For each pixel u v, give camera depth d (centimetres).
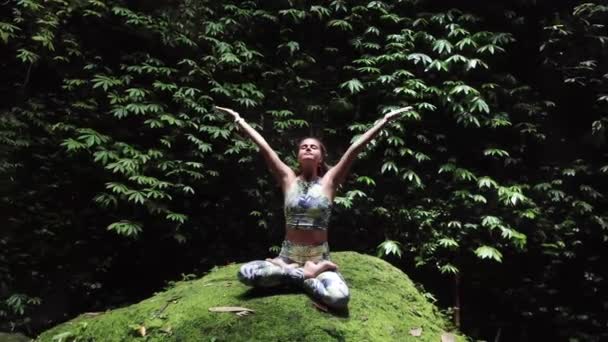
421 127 536
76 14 521
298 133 549
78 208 504
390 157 512
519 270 530
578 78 518
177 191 487
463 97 508
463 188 509
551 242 512
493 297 540
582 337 511
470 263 512
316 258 279
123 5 535
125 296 525
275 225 542
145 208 494
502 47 541
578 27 524
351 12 566
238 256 540
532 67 565
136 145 496
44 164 492
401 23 558
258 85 555
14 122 477
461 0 575
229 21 546
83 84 509
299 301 262
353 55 572
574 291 527
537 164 543
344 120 557
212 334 245
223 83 533
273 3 577
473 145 543
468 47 524
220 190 533
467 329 527
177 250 533
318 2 573
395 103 516
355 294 294
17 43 501
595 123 502
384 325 266
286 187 291
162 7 548
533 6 562
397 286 332
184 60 511
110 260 508
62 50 514
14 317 459
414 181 512
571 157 545
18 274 476
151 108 482
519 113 539
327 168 305
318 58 576
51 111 501
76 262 500
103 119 506
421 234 505
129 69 500
